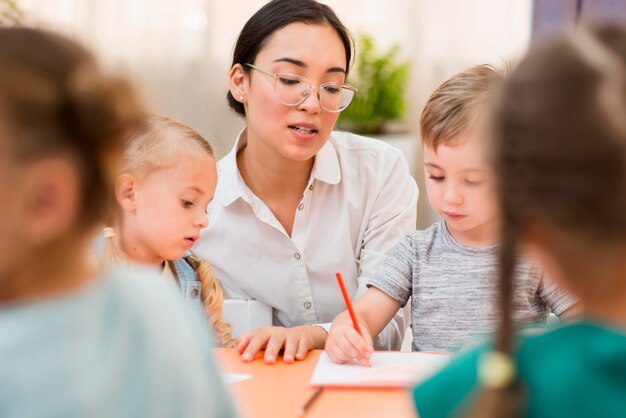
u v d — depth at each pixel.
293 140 1.47
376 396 0.99
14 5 2.70
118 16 3.25
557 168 0.48
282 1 1.50
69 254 0.53
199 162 1.33
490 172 0.54
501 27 3.26
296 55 1.44
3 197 0.49
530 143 0.49
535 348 0.54
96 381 0.51
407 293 1.42
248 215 1.58
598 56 0.48
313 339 1.27
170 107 3.25
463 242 1.40
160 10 3.25
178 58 3.26
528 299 1.32
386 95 3.15
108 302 0.54
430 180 1.33
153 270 1.36
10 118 0.49
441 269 1.39
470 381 0.58
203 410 0.57
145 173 1.31
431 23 3.31
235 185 1.56
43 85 0.50
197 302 1.43
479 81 1.30
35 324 0.50
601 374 0.50
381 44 3.31
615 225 0.48
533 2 2.97
